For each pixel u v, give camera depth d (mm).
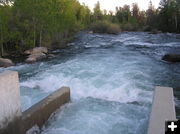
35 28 23297
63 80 9633
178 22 51688
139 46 23688
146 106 6738
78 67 12141
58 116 6008
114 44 26078
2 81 3955
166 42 27750
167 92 4141
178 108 6797
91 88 8516
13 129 4316
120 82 9086
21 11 23219
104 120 5773
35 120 5172
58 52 20781
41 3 22188
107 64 12953
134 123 5598
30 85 9266
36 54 17938
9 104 4160
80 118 5898
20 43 22406
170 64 13664
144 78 9961
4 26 19594
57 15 25156
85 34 45875
